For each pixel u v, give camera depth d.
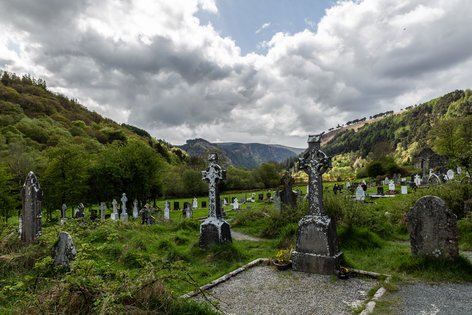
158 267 5.99
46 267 6.81
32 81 128.75
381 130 139.25
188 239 13.63
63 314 4.83
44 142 69.81
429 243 8.48
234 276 8.72
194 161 70.00
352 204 13.88
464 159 15.64
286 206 15.52
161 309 5.48
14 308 5.25
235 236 15.34
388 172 53.28
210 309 5.88
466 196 13.51
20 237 11.43
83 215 24.83
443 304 6.37
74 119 106.50
